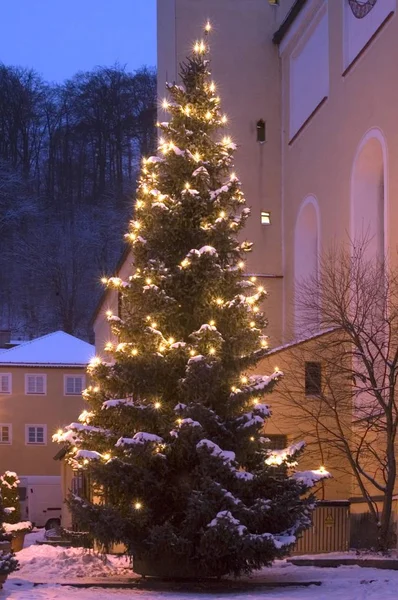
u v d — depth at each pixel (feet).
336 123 81.92
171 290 48.32
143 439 44.80
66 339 174.29
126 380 47.09
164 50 106.52
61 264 260.42
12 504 78.18
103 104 305.73
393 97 67.97
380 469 59.62
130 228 51.67
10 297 256.93
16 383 166.81
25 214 276.82
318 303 73.20
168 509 46.57
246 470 47.42
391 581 44.34
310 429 64.49
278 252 100.07
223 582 46.06
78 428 47.47
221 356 46.91
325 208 85.10
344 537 58.75
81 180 293.43
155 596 40.29
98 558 52.95
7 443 165.37
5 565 40.93
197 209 49.42
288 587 44.29
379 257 69.36
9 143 299.38
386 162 68.74
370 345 61.11
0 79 309.01
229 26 101.76
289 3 102.83
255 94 101.65
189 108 51.44
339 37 81.30
